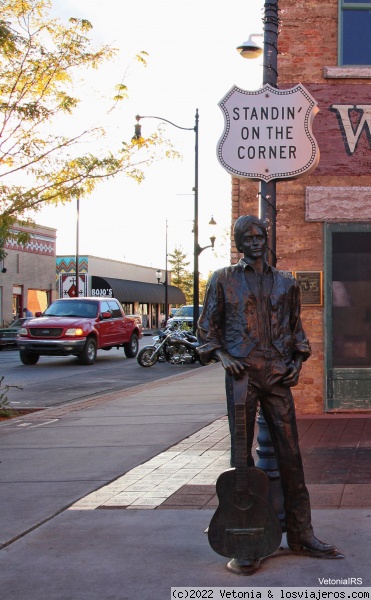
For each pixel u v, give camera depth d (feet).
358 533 17.42
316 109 21.25
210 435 31.40
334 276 36.45
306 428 32.24
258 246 15.79
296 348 16.17
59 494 22.04
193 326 102.27
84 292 164.14
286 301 15.92
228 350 15.78
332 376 36.06
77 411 40.91
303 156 21.02
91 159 40.24
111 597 14.29
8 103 39.99
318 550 15.93
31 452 28.94
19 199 39.88
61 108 40.24
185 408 40.34
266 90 21.17
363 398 35.99
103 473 24.71
